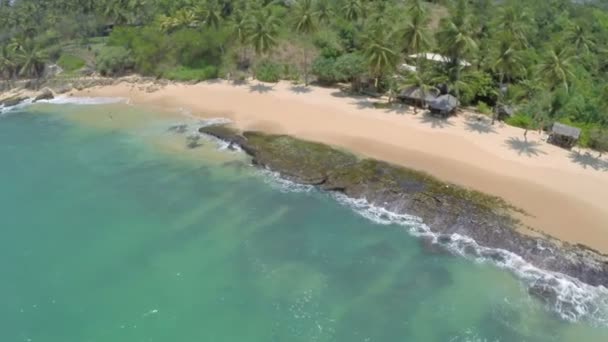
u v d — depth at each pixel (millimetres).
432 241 38344
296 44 85375
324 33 84375
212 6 91500
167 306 32094
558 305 31766
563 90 59438
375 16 81562
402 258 36594
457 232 38781
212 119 64062
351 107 66312
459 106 65875
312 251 37594
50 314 31375
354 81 73125
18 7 131875
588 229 38375
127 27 95125
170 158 53500
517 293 32875
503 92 65500
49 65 89188
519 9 84000
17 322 30688
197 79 80875
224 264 36094
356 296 32969
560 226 38750
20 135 60594
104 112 68812
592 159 50344
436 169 48344
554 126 53062
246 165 51469
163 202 44500
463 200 42406
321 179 47250
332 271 35375
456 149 52719
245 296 33000
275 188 46844
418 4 78312
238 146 55562
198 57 85500
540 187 44688
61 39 105000
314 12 81000
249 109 67125
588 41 79812
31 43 87688
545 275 34156
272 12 91500
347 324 30547
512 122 59469
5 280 34312
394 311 31625
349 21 87375
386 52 61719
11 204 44000
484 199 42594
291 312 31625
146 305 32188
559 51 58531
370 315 31281
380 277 34719
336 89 75062
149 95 75500
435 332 29875
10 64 83750
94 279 34531
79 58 91062
